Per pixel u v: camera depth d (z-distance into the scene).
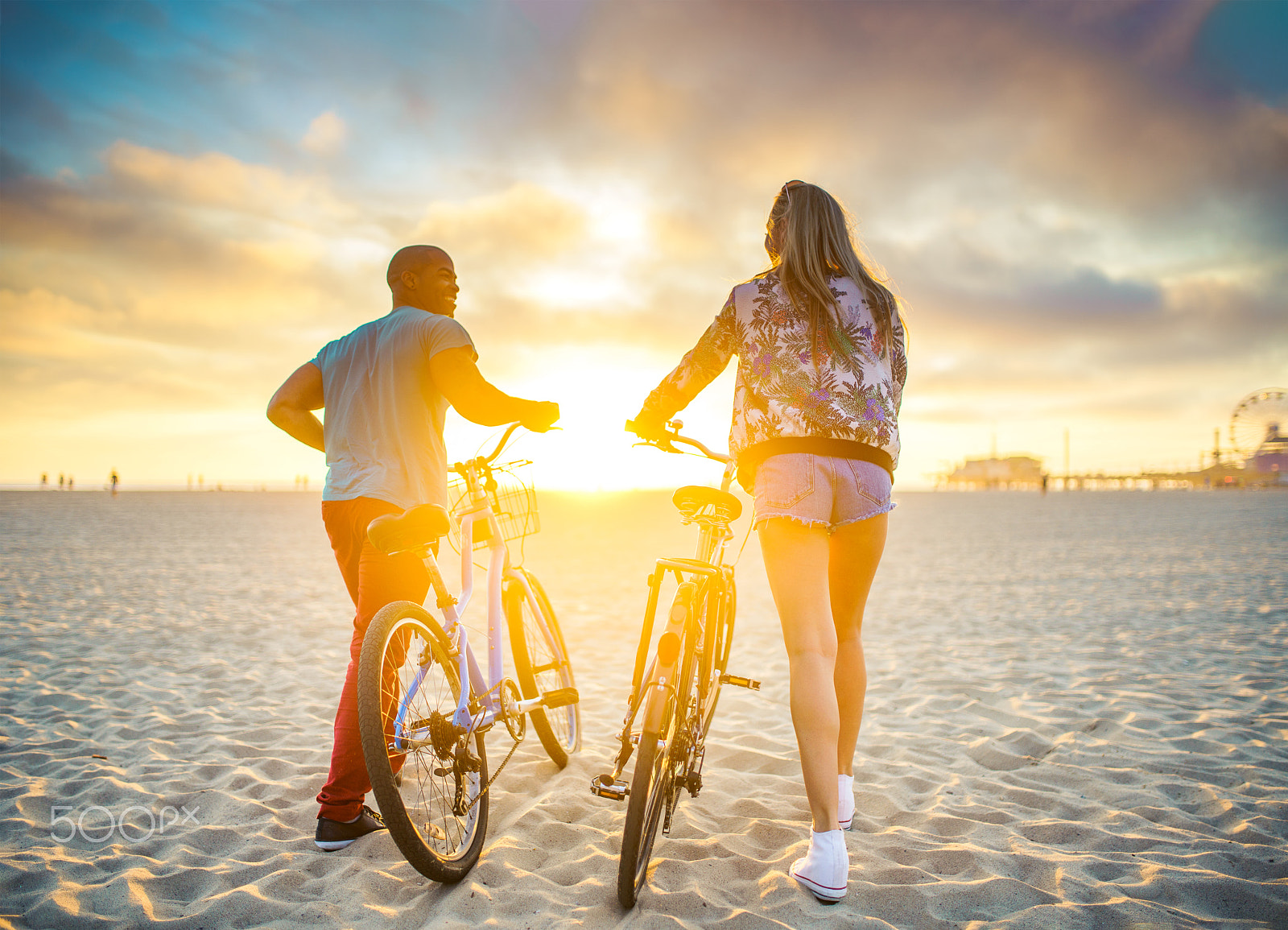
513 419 2.44
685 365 2.30
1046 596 8.26
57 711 3.95
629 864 1.90
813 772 2.01
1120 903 2.00
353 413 2.53
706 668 2.27
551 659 3.16
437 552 2.27
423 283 2.74
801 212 2.21
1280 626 6.12
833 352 2.10
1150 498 45.16
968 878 2.16
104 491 68.00
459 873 2.09
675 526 24.34
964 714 3.90
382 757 1.89
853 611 2.33
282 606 7.77
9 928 1.89
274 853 2.33
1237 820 2.53
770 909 1.96
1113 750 3.26
